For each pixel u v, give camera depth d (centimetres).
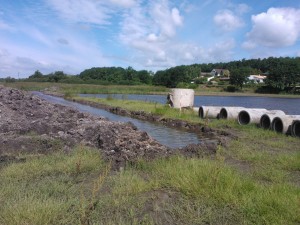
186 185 606
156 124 1762
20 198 535
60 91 5812
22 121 1220
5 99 1645
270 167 798
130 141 959
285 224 473
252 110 1602
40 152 864
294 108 3528
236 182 607
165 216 509
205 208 534
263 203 530
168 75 9906
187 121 1659
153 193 597
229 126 1486
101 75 11600
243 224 485
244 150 973
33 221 464
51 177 682
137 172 735
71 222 476
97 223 471
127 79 11388
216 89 8706
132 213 507
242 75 8756
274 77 8219
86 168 740
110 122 1295
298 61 8512
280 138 1239
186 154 899
